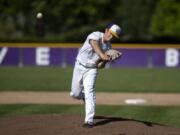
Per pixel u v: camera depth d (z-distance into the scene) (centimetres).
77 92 2986
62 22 13650
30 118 3250
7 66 8812
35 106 4506
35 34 13625
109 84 6372
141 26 14350
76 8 13538
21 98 5141
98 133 2773
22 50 8806
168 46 8588
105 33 2855
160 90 5847
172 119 3847
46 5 13325
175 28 11588
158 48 8588
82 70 2886
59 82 6569
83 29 13250
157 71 8112
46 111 4181
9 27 14438
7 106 4497
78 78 2927
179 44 9406
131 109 4356
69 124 3000
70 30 13688
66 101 4909
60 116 3291
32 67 8688
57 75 7425
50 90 5800
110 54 2808
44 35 12544
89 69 2881
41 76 7294
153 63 8619
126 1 14400
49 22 13325
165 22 11781
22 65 8806
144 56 8612
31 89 5875
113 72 7919
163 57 8600
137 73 7775
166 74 7656
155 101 4981
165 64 8612
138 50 8612
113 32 2836
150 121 3700
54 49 8769
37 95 5388
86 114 2891
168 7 11806
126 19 14300
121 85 6281
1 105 4562
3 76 7306
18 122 3133
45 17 13038
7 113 4050
